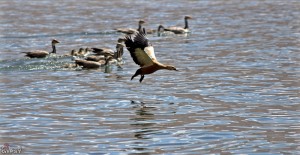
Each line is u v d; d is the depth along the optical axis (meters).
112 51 44.72
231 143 21.70
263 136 22.55
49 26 65.69
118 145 21.53
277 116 25.55
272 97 29.22
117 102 28.64
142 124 24.47
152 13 78.62
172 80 34.12
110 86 32.72
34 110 27.14
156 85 32.75
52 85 33.19
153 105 27.89
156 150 20.89
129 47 21.27
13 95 30.50
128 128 23.84
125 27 64.44
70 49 49.38
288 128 23.64
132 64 40.97
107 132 23.30
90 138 22.50
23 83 33.78
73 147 21.34
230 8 82.44
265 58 41.38
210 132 23.12
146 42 21.47
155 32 59.34
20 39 56.00
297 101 28.28
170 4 90.12
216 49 46.59
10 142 22.03
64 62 41.91
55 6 89.69
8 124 24.67
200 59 41.72
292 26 60.78
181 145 21.48
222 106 27.50
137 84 33.19
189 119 25.19
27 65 40.47
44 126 24.33
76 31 61.31
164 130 23.45
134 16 75.25
